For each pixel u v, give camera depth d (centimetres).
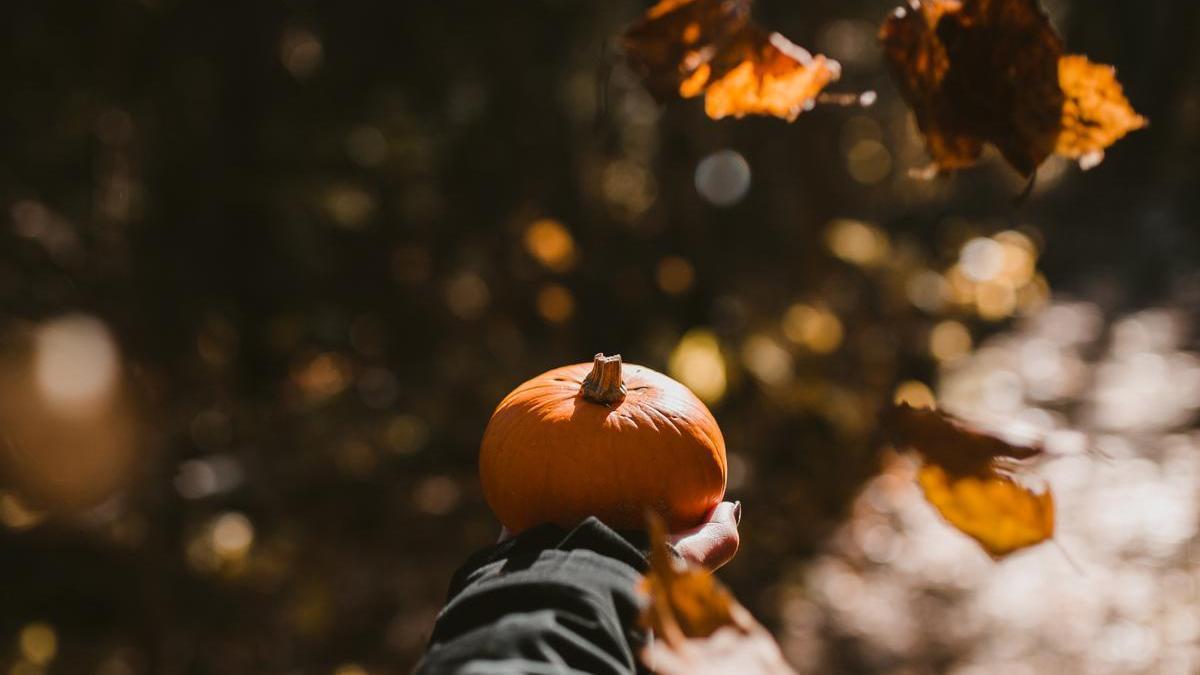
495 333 655
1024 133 133
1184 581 570
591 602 117
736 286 691
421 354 665
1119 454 743
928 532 634
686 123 699
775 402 646
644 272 693
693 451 159
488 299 660
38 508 441
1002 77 133
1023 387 882
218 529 467
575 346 664
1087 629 532
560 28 701
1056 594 571
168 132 584
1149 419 802
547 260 615
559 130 704
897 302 742
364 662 464
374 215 658
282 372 633
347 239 659
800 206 726
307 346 640
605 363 162
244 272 628
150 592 448
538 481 158
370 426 596
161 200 587
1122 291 1216
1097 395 867
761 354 611
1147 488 686
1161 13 1598
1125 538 628
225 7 604
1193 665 493
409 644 477
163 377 541
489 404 625
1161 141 1614
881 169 898
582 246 698
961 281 754
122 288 517
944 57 135
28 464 442
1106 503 675
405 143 636
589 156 709
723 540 158
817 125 725
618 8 712
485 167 691
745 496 634
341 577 512
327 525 547
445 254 675
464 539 557
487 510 582
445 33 676
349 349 653
